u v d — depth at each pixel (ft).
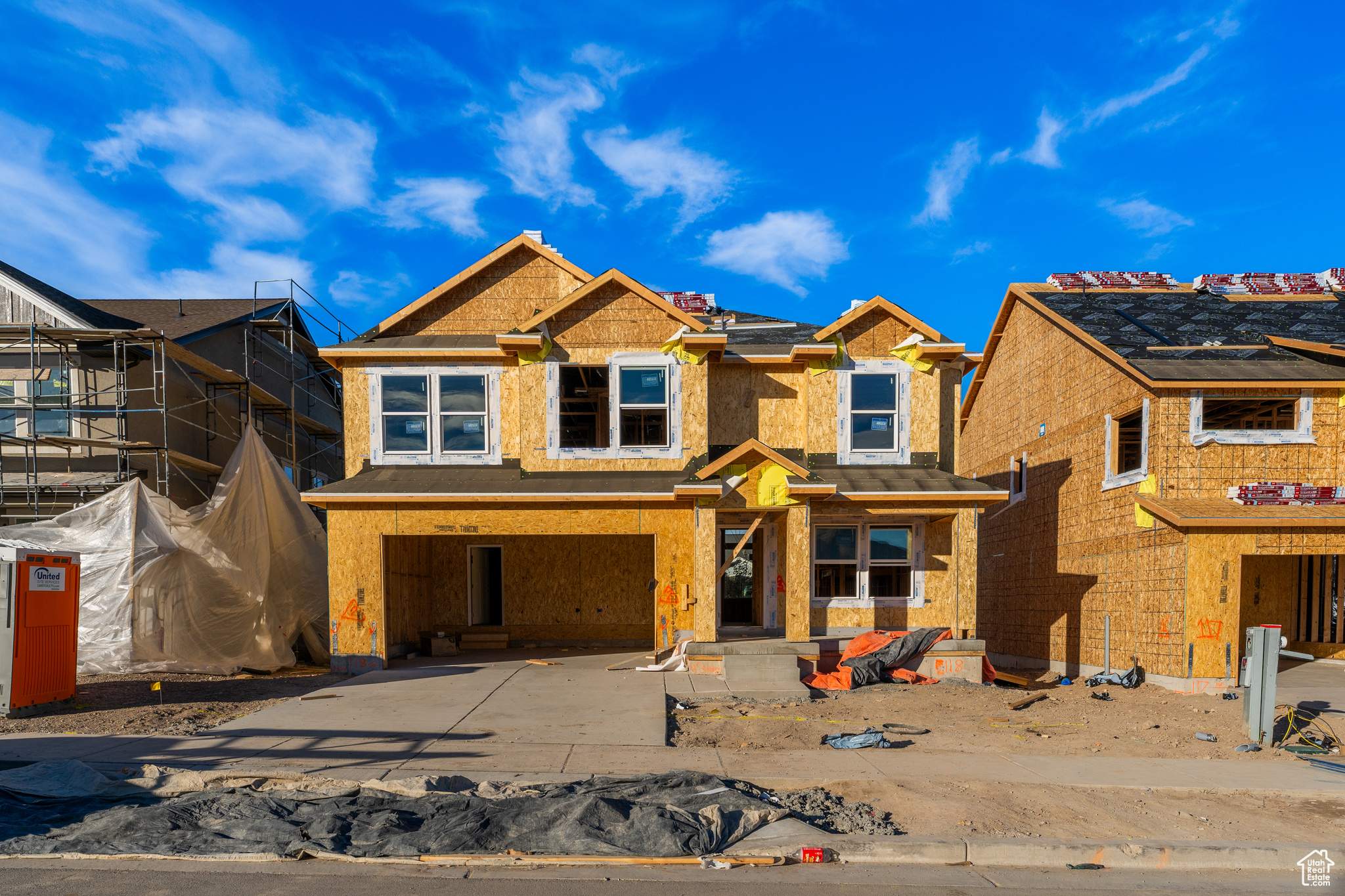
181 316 70.69
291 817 20.25
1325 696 40.24
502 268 57.00
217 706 36.50
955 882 18.02
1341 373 46.32
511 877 17.62
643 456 51.49
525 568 60.03
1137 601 49.14
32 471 53.47
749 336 59.26
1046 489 64.64
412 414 53.06
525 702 37.04
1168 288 70.54
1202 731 33.65
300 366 82.58
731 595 67.72
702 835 19.19
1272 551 43.39
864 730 33.12
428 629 59.52
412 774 24.17
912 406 53.57
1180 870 19.15
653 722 32.63
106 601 45.24
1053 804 22.77
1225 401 49.06
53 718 32.55
